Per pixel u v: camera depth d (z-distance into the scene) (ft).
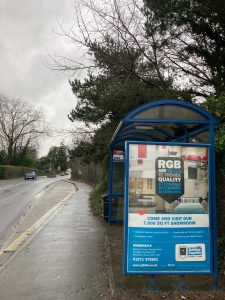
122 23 43.06
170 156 21.56
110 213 44.73
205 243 21.47
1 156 290.97
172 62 45.91
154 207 21.27
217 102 28.22
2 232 43.47
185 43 43.57
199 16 38.37
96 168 137.39
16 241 36.19
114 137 35.24
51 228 42.19
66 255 29.71
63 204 69.82
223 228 24.59
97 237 36.81
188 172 21.63
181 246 21.29
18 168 277.85
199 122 22.84
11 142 298.97
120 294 20.75
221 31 38.73
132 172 21.29
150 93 44.32
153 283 21.42
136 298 20.17
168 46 44.39
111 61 44.70
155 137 35.01
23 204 74.33
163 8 39.81
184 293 20.85
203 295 20.57
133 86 45.47
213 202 21.70
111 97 47.57
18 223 49.70
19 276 24.44
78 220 48.26
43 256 29.48
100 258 28.68
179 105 22.97
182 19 40.11
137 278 23.48
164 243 21.21
